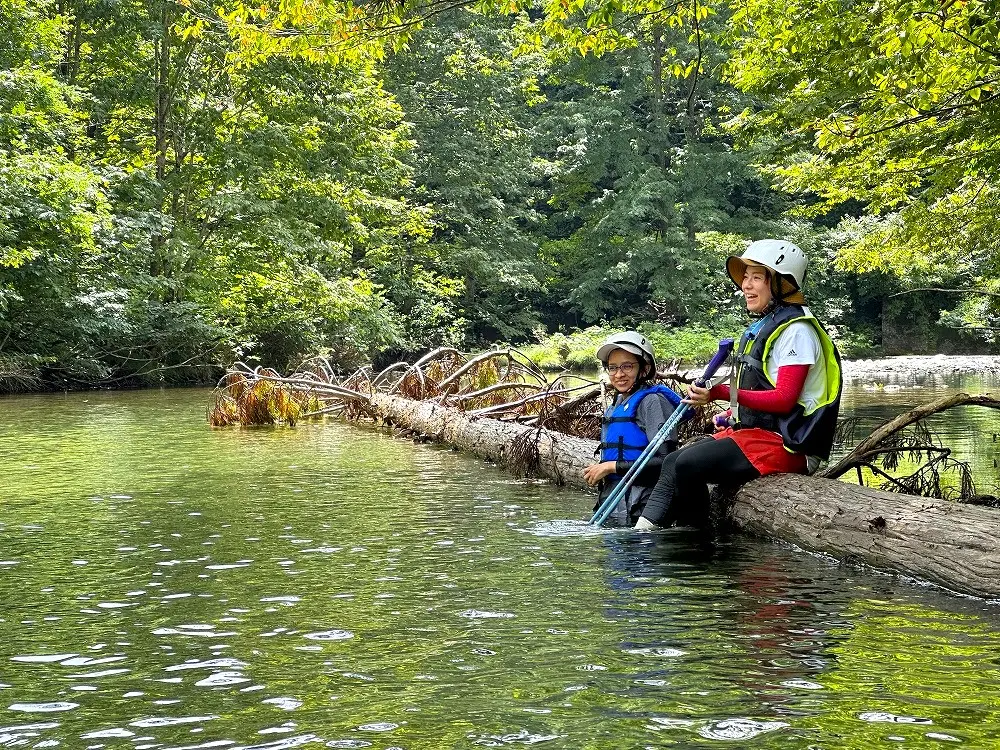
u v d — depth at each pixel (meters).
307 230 28.25
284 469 8.94
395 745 2.62
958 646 3.40
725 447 5.54
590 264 47.47
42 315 24.05
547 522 6.09
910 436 6.58
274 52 9.53
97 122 27.61
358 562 4.96
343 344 32.12
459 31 42.38
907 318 44.03
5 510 6.75
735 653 3.35
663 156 46.47
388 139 30.59
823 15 9.51
